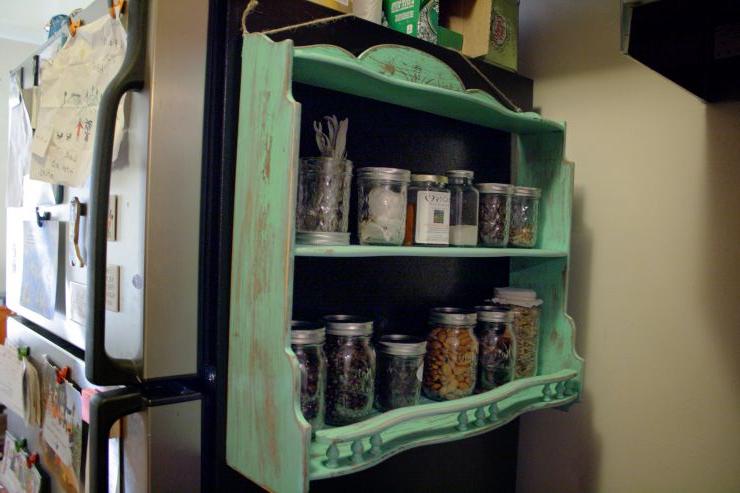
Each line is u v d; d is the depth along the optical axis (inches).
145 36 31.9
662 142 47.1
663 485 47.1
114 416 31.2
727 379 43.6
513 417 41.5
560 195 48.4
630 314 49.3
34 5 84.7
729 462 43.4
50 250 42.1
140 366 32.0
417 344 38.8
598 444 51.3
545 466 55.2
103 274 31.2
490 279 52.5
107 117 30.8
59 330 40.6
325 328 35.6
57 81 39.4
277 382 29.5
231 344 32.9
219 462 33.7
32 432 47.8
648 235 48.1
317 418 33.9
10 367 49.4
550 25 54.7
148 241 31.5
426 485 47.3
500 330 45.2
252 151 31.5
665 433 47.1
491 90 48.8
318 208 35.2
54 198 41.6
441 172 47.4
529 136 50.9
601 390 51.1
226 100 33.2
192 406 33.7
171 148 32.2
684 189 45.9
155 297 31.9
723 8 31.0
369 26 38.7
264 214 30.5
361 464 31.1
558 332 48.8
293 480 28.5
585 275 52.3
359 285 42.3
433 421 39.4
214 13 33.9
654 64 35.8
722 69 40.3
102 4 36.3
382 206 37.2
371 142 42.3
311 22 35.7
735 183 43.3
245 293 31.9
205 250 34.4
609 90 50.4
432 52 42.6
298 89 37.8
